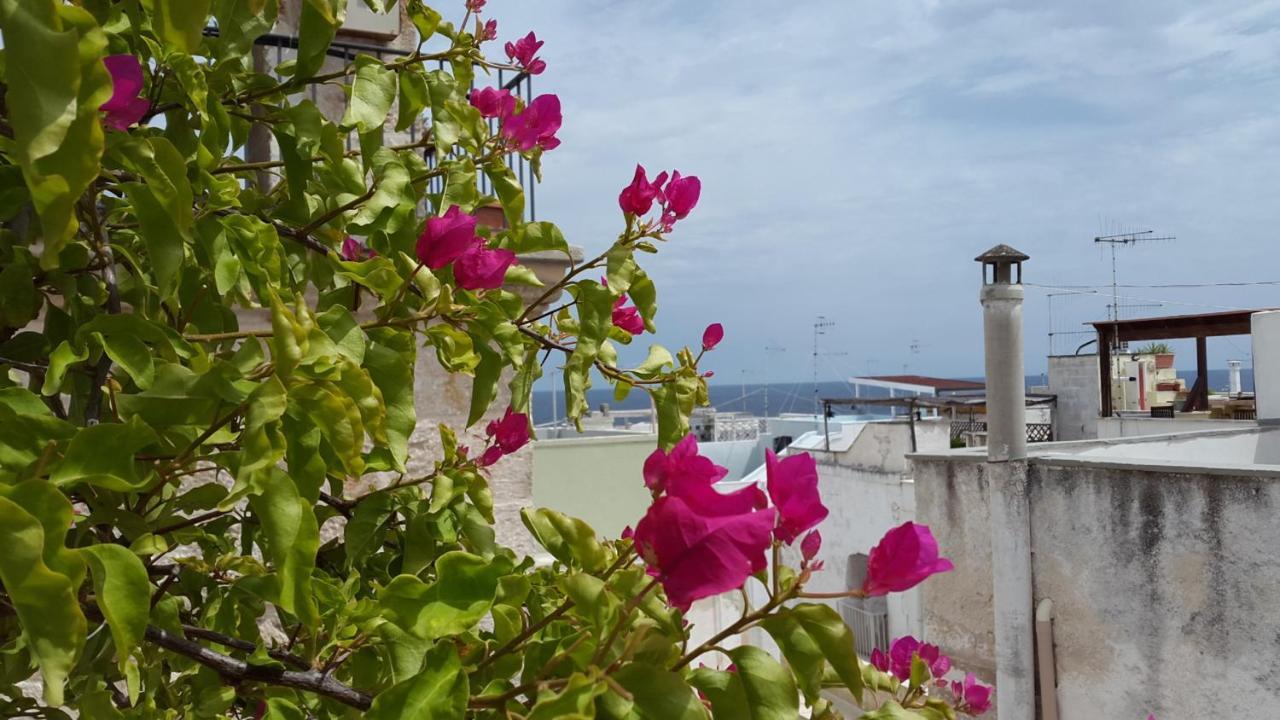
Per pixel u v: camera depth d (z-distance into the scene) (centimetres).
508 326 212
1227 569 656
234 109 207
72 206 83
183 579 214
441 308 181
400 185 211
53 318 173
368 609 140
